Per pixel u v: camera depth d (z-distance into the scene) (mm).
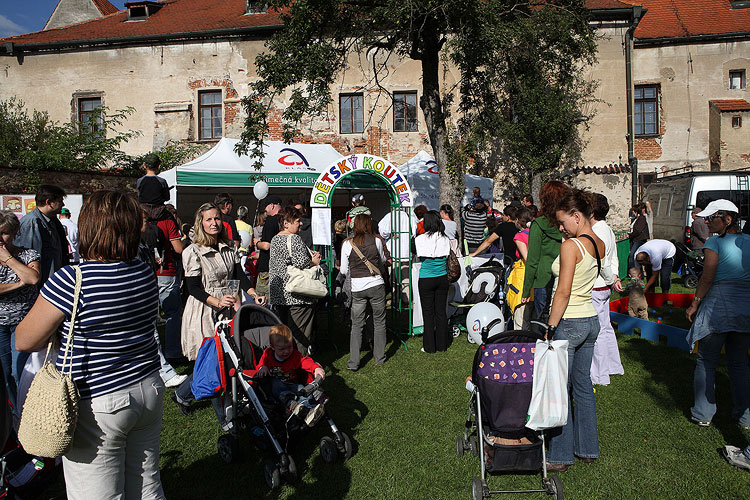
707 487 3527
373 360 6496
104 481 2320
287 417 3734
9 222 4121
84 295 2230
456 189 11445
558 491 3350
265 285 7094
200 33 20109
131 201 2418
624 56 19469
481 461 3502
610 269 5242
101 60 21000
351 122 19766
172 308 6148
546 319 4266
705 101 20406
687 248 12578
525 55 14000
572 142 19422
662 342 7035
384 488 3590
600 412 4793
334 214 18406
